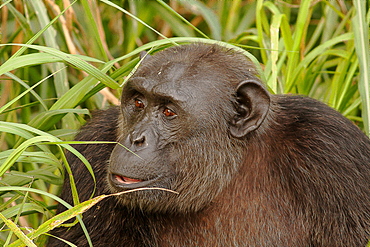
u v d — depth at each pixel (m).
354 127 12.84
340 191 12.06
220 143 11.86
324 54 16.48
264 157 12.41
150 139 11.17
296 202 12.29
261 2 15.68
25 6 16.08
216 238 12.55
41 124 12.68
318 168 12.20
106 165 12.48
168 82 11.23
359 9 14.38
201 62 11.73
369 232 12.08
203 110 11.45
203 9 17.94
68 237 12.52
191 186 11.84
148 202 11.42
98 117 13.26
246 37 16.78
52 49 10.96
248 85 11.58
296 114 12.84
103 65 13.25
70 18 16.27
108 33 20.42
